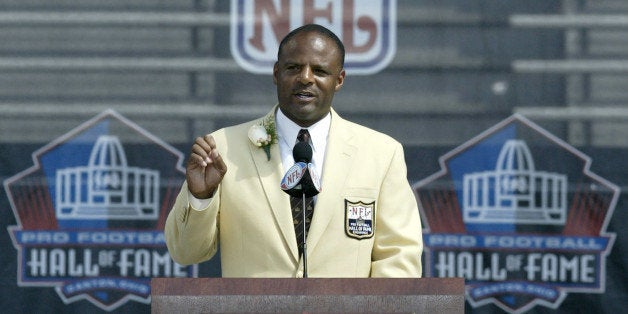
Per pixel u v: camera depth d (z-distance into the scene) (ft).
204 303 30.89
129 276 61.98
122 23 62.49
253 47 62.34
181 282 30.94
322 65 39.04
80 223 61.98
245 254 38.91
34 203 61.93
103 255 61.98
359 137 40.81
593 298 61.26
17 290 61.62
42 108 62.13
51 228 61.93
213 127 62.23
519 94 61.93
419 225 40.52
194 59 62.34
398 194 40.27
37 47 62.34
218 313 30.86
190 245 38.24
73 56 62.34
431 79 62.18
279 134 40.75
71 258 61.87
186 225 37.63
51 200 61.98
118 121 62.28
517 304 61.46
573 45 61.77
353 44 62.44
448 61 62.18
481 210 61.62
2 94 62.03
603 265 61.21
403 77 62.28
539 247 61.41
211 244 38.91
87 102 62.23
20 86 62.13
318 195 39.06
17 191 61.93
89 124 62.18
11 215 61.82
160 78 62.34
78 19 62.44
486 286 61.52
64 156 61.98
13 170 61.93
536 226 61.57
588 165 61.46
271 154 39.73
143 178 62.13
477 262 61.62
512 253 61.57
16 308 61.57
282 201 39.01
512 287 61.46
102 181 62.08
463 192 61.72
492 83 61.98
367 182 39.78
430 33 62.28
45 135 62.08
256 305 30.99
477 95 61.98
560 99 61.62
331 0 62.49
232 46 62.39
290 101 39.37
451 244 61.67
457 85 62.13
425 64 62.23
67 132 62.13
